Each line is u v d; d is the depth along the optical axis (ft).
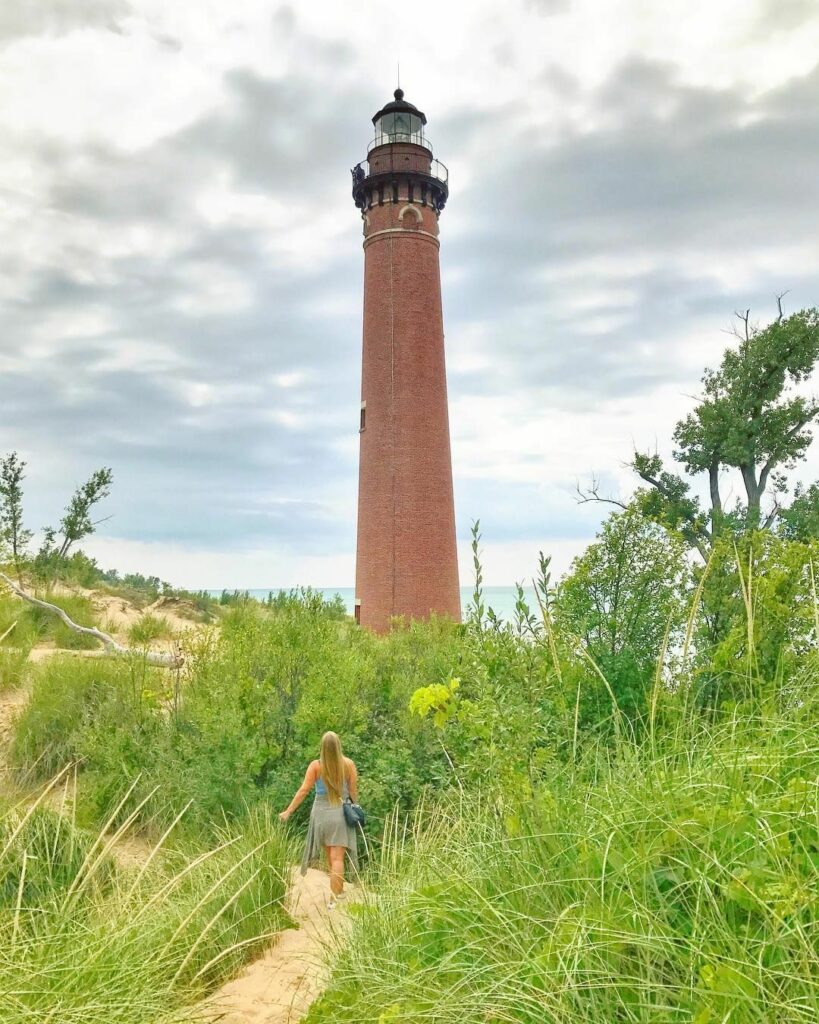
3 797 24.62
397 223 98.78
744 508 88.79
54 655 44.98
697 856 9.78
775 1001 7.10
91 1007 11.05
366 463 97.09
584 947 8.76
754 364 93.56
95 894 16.76
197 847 25.36
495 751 12.90
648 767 12.65
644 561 31.04
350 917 14.70
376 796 27.73
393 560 92.79
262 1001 14.92
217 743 31.42
